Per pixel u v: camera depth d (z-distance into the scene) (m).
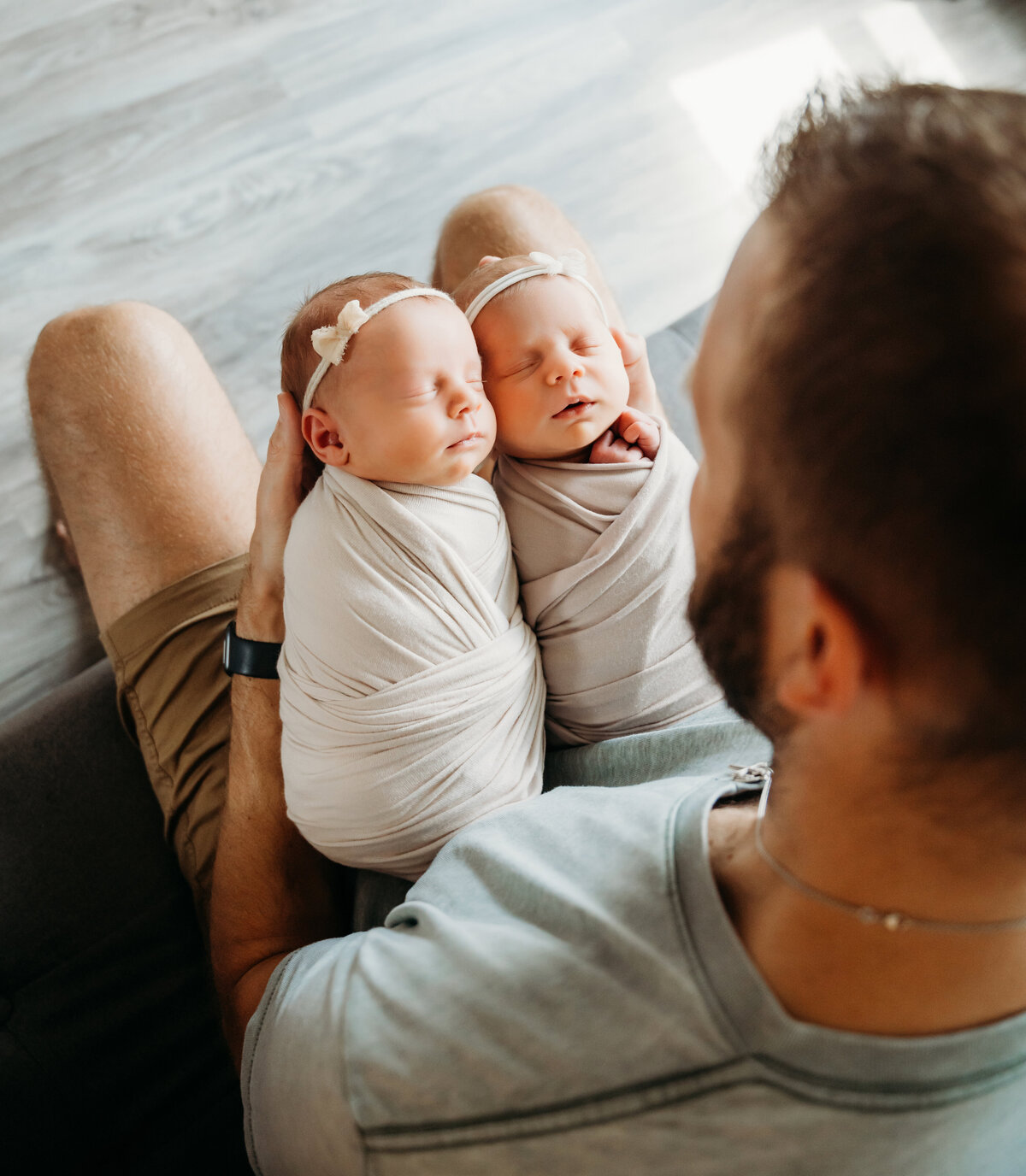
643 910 0.45
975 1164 0.41
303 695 0.73
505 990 0.46
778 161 0.34
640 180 1.82
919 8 2.02
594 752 0.78
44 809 0.97
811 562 0.32
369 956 0.55
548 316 0.76
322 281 1.65
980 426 0.26
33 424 1.03
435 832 0.72
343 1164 0.49
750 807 0.50
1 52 1.72
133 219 1.65
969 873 0.35
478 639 0.72
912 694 0.31
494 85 1.84
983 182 0.27
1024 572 0.27
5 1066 0.85
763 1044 0.39
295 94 1.78
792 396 0.30
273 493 0.80
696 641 0.44
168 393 1.00
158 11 1.78
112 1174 0.86
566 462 0.80
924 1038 0.38
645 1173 0.42
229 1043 0.76
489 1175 0.44
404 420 0.70
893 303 0.27
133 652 0.96
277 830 0.83
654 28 1.93
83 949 0.93
